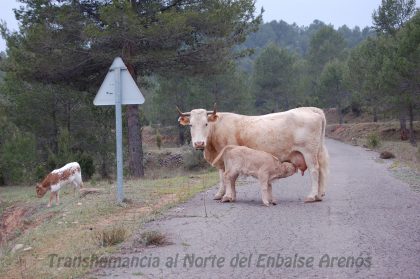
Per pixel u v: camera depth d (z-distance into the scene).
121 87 10.66
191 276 5.79
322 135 10.66
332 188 12.98
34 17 19.62
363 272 5.79
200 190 12.87
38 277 6.09
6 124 25.58
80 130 29.80
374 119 59.88
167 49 19.94
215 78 44.22
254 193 12.21
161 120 48.50
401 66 36.34
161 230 8.03
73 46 18.97
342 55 85.62
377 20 50.34
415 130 49.12
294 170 10.26
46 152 28.48
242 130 10.58
